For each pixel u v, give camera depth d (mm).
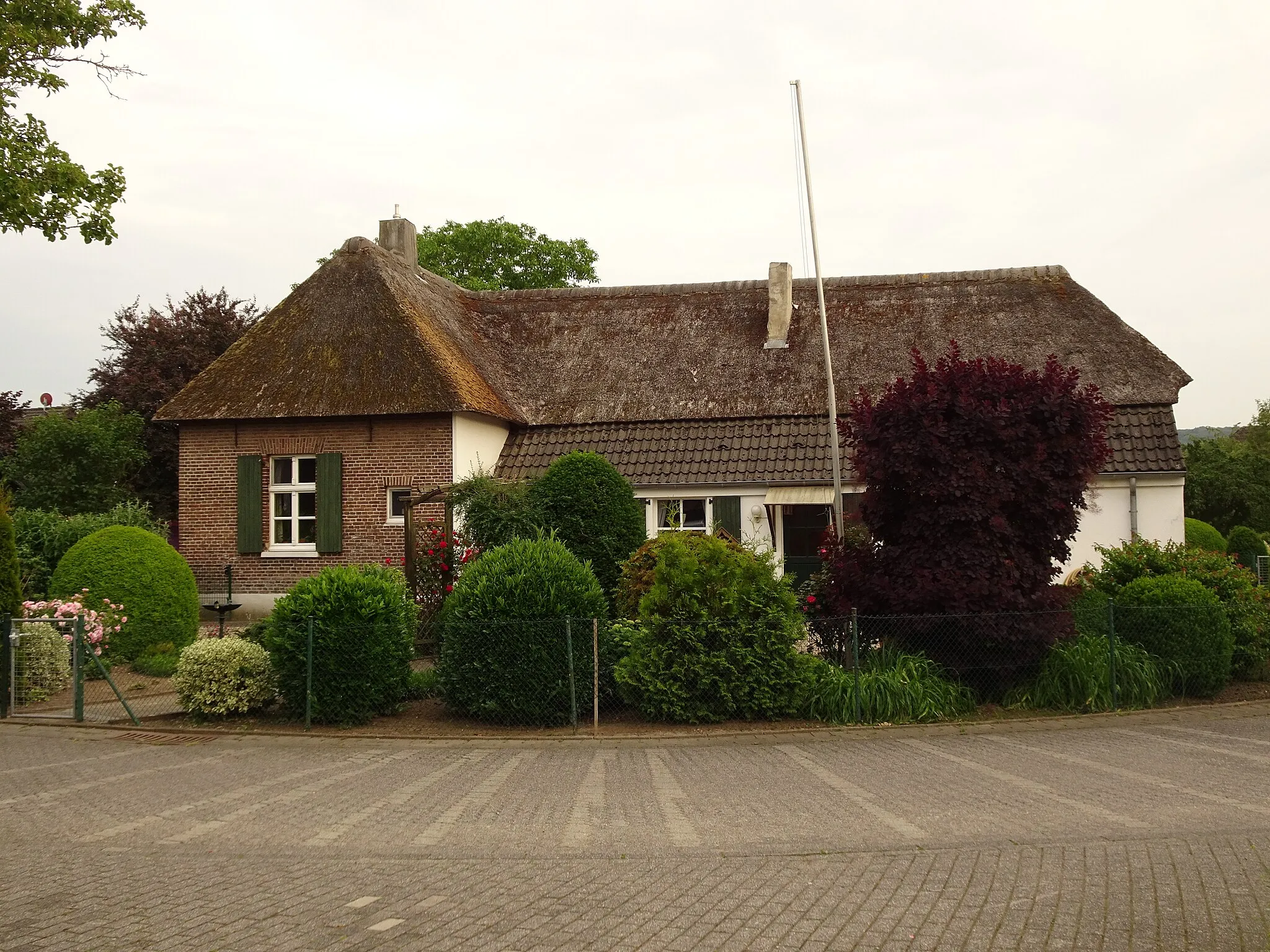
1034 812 7949
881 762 9961
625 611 14180
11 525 14359
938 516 12164
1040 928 5535
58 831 7832
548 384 24906
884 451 12484
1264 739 10914
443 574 17531
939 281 26328
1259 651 13828
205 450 22281
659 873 6574
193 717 12281
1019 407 12258
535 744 11078
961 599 11992
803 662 12086
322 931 5637
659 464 22188
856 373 23516
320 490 21703
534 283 42500
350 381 21688
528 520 16938
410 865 6852
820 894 6125
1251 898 5926
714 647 11969
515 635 11844
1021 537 12477
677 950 5301
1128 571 15008
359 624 12000
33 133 15648
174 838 7586
